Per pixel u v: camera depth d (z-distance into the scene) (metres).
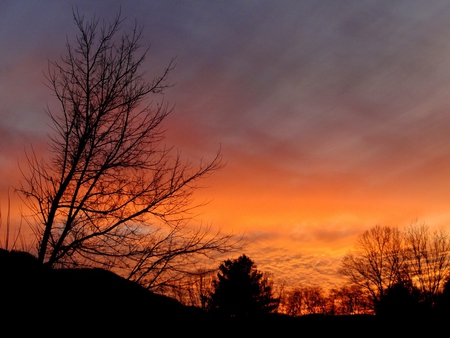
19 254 9.16
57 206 9.66
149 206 9.92
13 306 8.25
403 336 29.53
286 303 52.28
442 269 38.38
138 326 9.79
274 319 26.36
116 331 9.15
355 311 48.91
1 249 9.01
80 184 9.92
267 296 35.41
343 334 26.62
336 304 50.12
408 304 35.41
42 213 9.70
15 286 8.55
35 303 8.55
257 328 23.31
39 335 8.00
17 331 7.84
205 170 10.55
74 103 10.23
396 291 36.81
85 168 9.93
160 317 10.70
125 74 10.53
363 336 27.16
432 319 32.41
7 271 8.70
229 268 31.45
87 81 10.34
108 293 9.91
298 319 27.72
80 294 9.52
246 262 31.88
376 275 41.19
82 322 8.84
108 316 9.35
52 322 8.45
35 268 9.05
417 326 31.34
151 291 9.88
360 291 43.91
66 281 9.61
